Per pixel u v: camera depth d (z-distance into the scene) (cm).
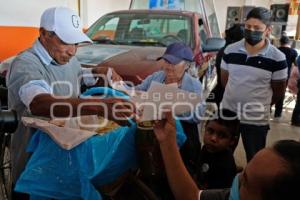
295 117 505
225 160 201
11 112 120
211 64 403
